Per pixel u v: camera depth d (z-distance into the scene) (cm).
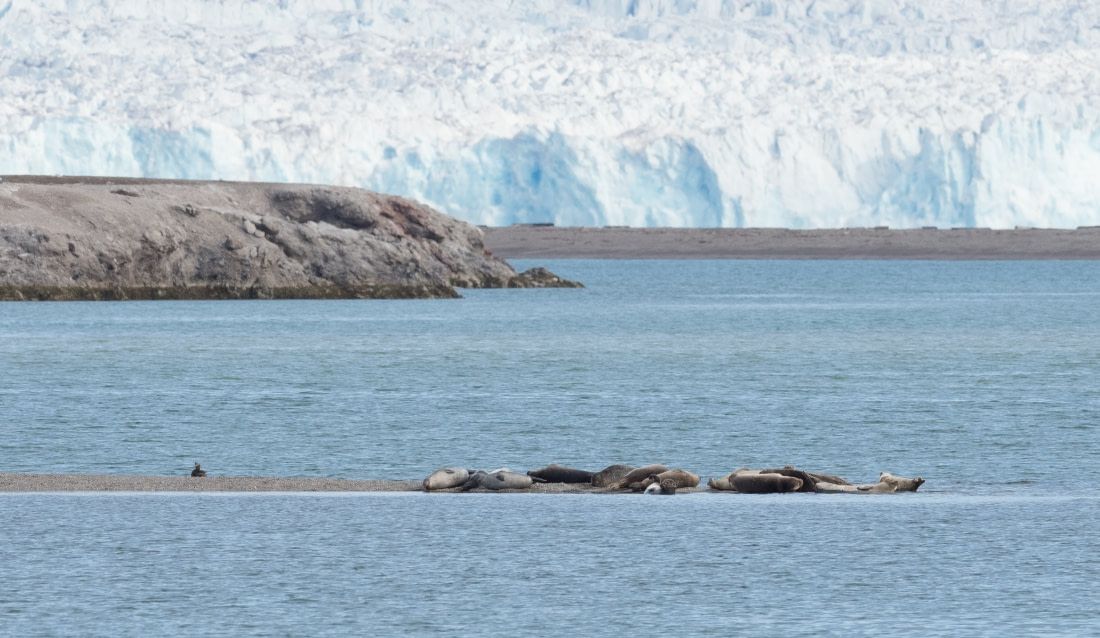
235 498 12119
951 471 14412
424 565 9600
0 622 8194
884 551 10050
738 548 10150
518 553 9975
